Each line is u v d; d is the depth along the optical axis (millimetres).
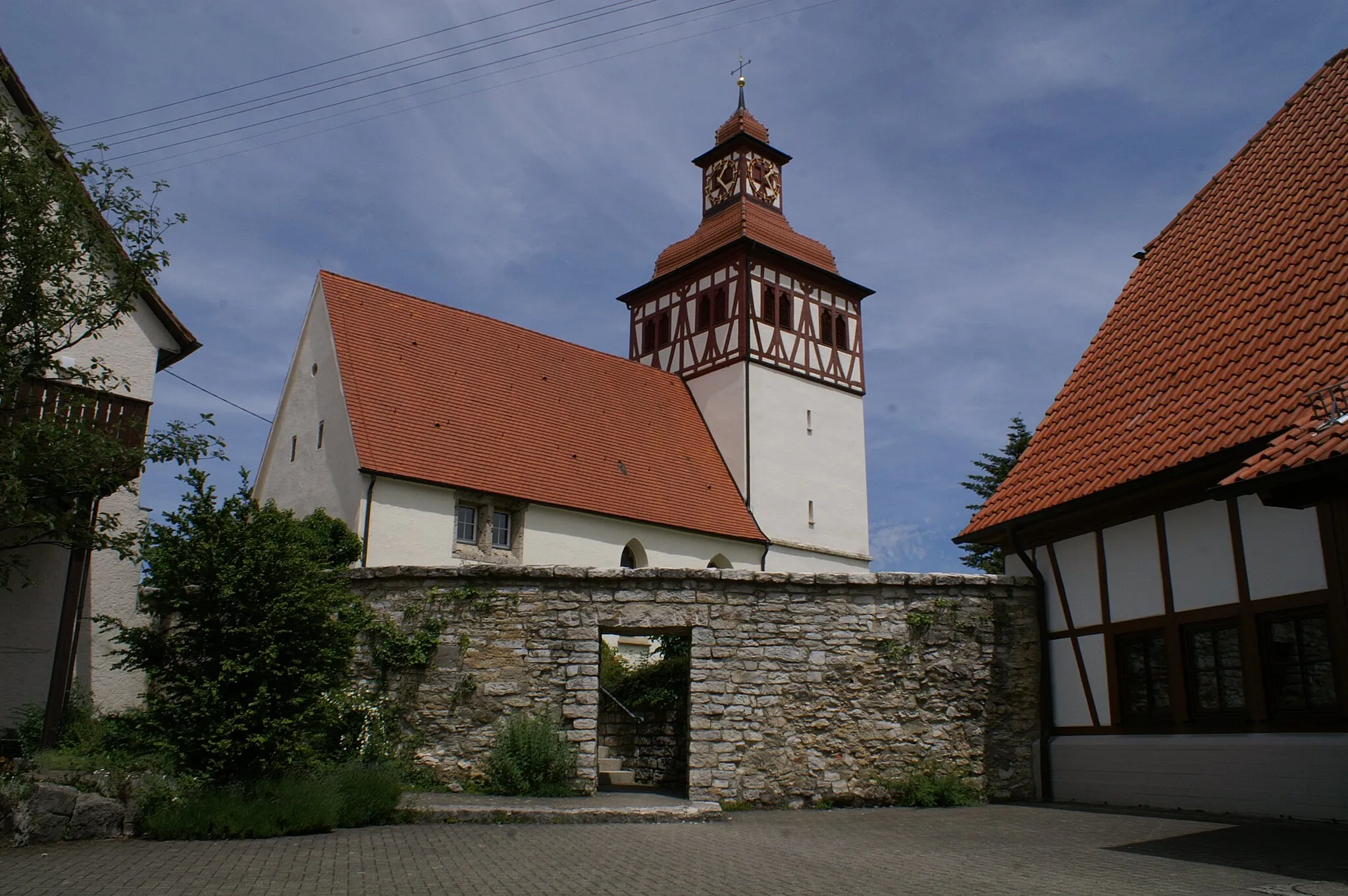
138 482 16922
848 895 7867
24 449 12047
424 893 7867
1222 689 12445
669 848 10070
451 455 26438
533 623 14102
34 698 15367
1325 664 11156
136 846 9875
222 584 11422
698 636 14055
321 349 27578
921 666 14547
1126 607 13820
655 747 16609
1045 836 10953
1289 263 13945
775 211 40656
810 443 37625
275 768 11422
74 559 14398
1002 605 15070
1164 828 11266
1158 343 15578
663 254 41000
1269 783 11492
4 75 16094
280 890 7961
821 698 14156
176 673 11547
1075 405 16484
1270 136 16781
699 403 37719
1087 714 14328
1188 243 16922
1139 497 13523
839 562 37062
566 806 12188
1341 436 9359
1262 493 9836
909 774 14148
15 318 12539
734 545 32906
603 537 28906
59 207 13203
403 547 24578
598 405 33219
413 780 13539
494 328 32281
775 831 11445
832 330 39656
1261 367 12867
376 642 14086
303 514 26578
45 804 10086
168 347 18312
